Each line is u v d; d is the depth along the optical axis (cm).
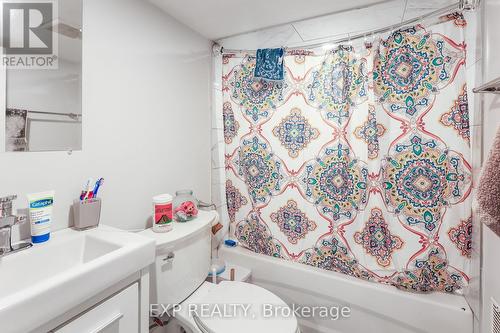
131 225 120
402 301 121
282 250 157
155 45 131
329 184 142
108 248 84
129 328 80
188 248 115
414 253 121
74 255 87
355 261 138
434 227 117
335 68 138
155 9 131
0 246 72
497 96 85
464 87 111
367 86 131
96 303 70
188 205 129
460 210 113
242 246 172
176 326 128
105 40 107
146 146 127
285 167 153
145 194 127
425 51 117
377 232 131
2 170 79
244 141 165
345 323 135
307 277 144
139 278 84
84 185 100
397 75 122
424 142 118
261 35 162
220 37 172
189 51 156
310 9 138
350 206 138
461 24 111
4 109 80
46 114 89
